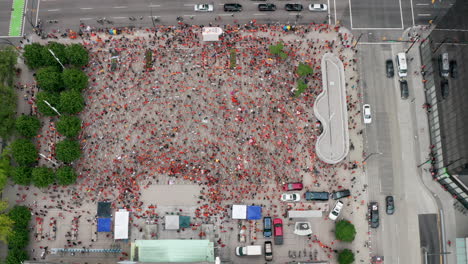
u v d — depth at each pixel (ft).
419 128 355.36
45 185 324.80
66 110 340.39
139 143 350.02
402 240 333.83
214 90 361.51
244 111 356.59
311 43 372.58
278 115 355.97
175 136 351.67
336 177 344.90
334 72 360.69
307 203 340.59
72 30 376.68
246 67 366.63
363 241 333.21
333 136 347.77
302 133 352.69
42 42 374.02
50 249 330.75
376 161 348.59
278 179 343.46
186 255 311.88
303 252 331.57
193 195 341.00
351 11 377.50
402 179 345.31
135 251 313.53
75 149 330.54
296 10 377.50
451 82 316.81
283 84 362.53
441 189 342.85
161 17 378.53
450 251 331.16
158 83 363.15
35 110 355.56
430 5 376.27
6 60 341.41
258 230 334.65
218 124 353.92
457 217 337.31
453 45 312.71
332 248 332.19
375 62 368.89
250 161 346.95
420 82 364.58
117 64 367.25
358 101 360.48
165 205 339.36
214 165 345.92
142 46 371.97
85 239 333.42
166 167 345.72
